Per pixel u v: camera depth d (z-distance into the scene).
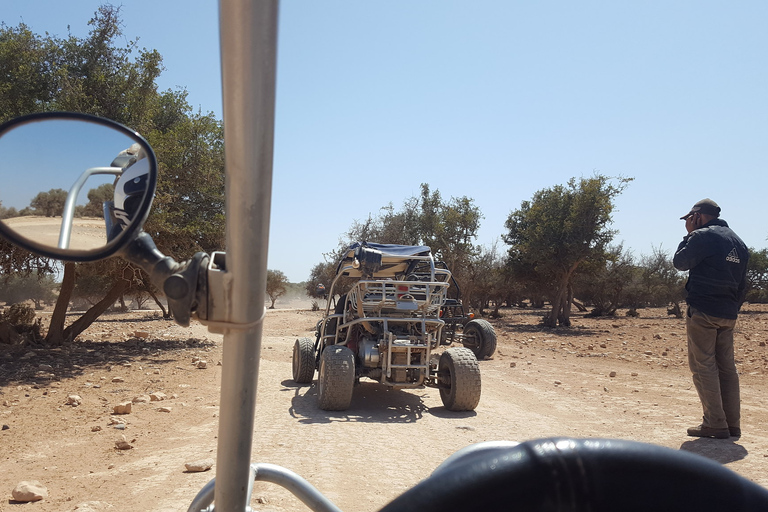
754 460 5.06
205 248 17.39
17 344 15.59
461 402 7.46
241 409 0.87
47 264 14.87
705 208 6.18
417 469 4.92
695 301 5.90
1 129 0.86
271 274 70.12
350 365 7.42
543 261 30.30
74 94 14.44
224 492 0.91
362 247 8.25
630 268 42.75
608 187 29.72
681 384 10.36
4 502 4.16
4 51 14.83
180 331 23.09
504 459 0.56
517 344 19.45
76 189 0.88
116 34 16.28
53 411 7.68
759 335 21.47
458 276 32.25
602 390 9.73
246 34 0.71
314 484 4.41
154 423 6.93
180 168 16.03
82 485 4.53
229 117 0.75
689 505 0.55
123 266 15.96
